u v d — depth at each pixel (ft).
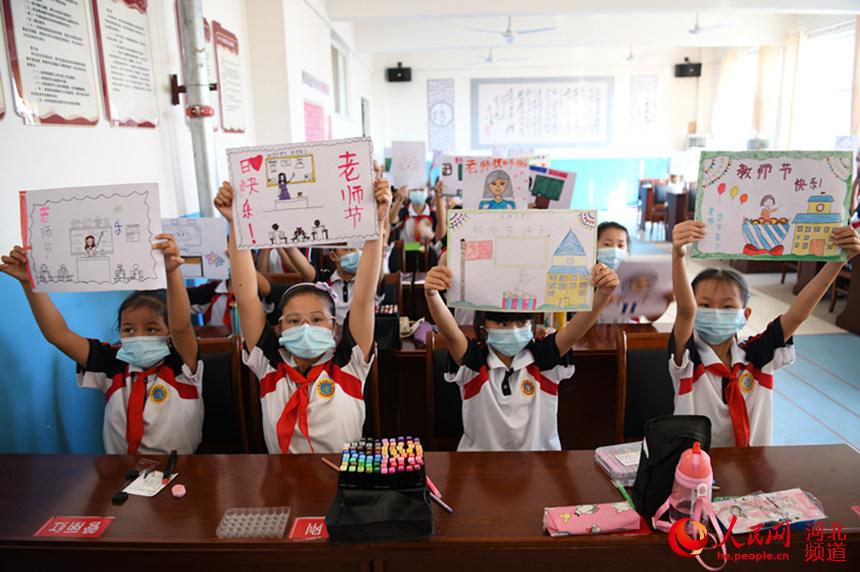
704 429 3.43
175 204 9.04
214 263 7.82
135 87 7.80
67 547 3.33
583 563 3.32
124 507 3.66
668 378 5.84
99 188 4.25
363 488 3.36
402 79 33.65
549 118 34.73
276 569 3.32
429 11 18.63
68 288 4.35
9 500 3.76
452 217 4.47
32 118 5.68
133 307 4.86
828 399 10.06
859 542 3.31
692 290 4.98
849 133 21.83
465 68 34.24
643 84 34.17
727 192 4.41
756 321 14.78
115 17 7.29
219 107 10.89
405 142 16.17
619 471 3.88
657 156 34.94
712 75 33.68
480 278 4.51
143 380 4.94
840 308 15.64
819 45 24.58
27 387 5.44
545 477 3.96
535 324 7.51
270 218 4.25
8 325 5.20
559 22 25.72
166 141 8.75
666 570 3.35
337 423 4.72
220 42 11.02
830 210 4.33
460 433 5.85
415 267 14.83
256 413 5.93
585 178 35.24
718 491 3.75
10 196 5.37
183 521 3.50
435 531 3.35
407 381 7.61
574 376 7.32
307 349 4.58
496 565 3.31
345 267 8.52
